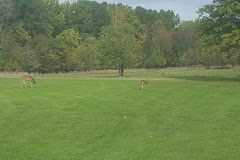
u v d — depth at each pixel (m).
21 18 121.62
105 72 101.50
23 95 32.88
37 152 14.39
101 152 14.34
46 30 122.50
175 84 45.69
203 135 17.19
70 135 17.42
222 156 13.72
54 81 51.50
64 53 104.12
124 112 24.08
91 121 21.00
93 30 142.38
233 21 52.31
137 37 145.00
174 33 138.88
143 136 17.09
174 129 18.69
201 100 29.53
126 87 41.28
